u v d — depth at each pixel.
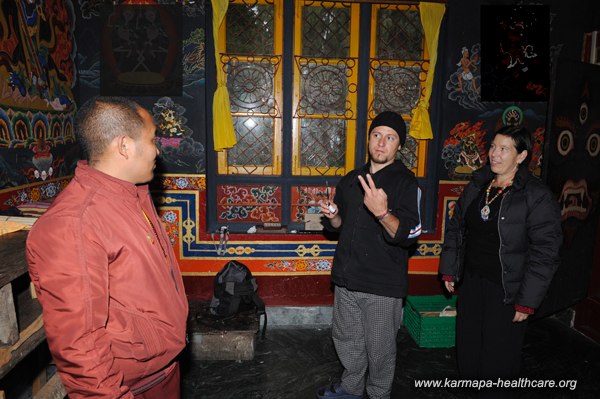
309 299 3.36
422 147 3.33
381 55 3.19
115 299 1.17
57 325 1.02
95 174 1.17
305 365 2.80
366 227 2.05
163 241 1.42
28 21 2.29
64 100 2.72
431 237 3.35
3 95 2.06
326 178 3.31
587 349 3.07
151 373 1.30
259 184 3.30
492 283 2.03
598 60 3.16
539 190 1.93
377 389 2.20
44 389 1.63
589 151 3.09
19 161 2.20
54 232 1.04
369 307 2.10
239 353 2.83
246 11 3.09
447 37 3.15
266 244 3.26
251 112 3.21
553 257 1.90
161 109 3.07
